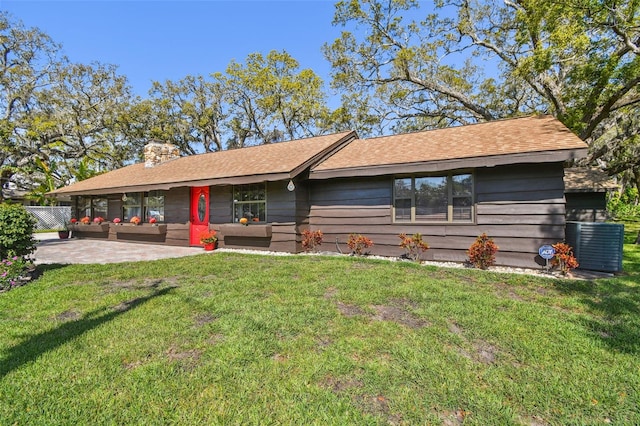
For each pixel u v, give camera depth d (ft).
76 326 10.90
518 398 7.17
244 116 89.71
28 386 7.55
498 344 9.59
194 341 9.75
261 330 10.46
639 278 17.52
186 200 34.24
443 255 22.99
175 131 90.12
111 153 83.30
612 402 7.06
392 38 53.98
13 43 71.36
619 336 10.05
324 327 10.68
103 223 40.24
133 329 10.60
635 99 34.32
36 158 68.28
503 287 15.87
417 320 11.36
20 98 71.67
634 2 25.59
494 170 21.44
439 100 59.72
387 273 18.04
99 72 77.87
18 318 11.82
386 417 6.58
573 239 21.18
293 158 28.60
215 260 23.00
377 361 8.62
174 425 6.32
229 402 6.99
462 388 7.49
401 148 27.17
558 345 9.49
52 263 22.74
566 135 20.58
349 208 26.94
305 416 6.56
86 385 7.59
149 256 26.53
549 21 28.96
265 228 27.81
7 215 17.58
